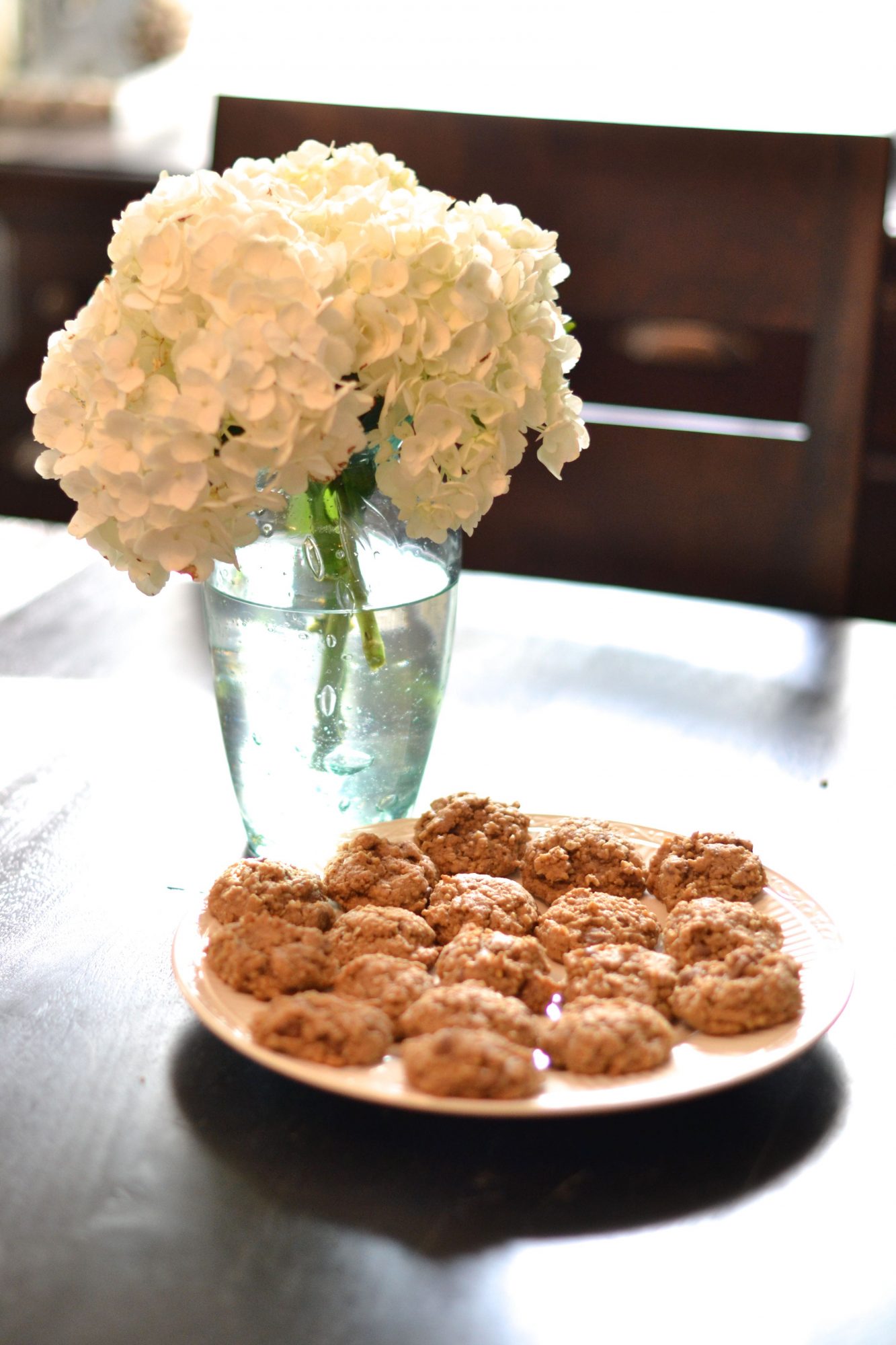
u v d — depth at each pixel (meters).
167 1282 0.75
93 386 0.91
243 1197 0.78
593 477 1.55
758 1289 0.75
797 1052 0.83
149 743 1.16
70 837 1.04
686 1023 0.86
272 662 0.99
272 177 0.99
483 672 1.27
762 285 1.49
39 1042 0.87
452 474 0.95
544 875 0.97
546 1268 0.75
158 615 1.35
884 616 2.30
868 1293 0.75
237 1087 0.84
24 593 1.39
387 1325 0.73
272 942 0.88
